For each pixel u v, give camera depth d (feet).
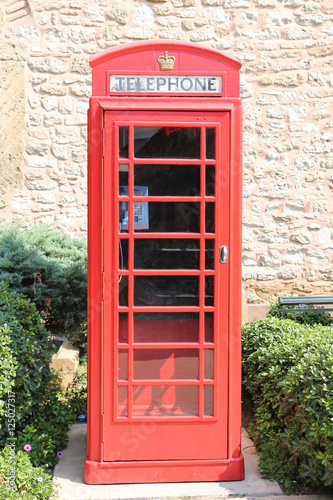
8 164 19.04
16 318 11.93
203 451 10.79
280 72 19.63
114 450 10.68
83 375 15.66
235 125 10.41
